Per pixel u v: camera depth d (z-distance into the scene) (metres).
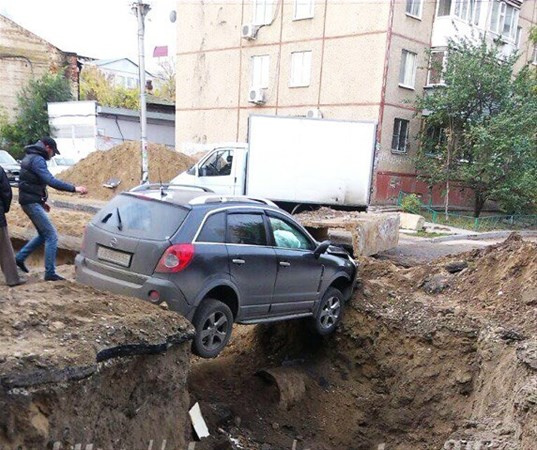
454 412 6.15
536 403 4.20
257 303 5.87
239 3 24.83
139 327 4.45
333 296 7.17
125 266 5.20
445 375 6.52
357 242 10.09
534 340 5.73
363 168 13.42
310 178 13.44
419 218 16.66
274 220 6.18
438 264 8.95
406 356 6.96
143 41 15.34
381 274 8.74
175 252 5.01
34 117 31.86
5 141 32.19
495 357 5.97
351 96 21.73
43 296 4.71
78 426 3.72
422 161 21.42
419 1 21.39
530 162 19.42
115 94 42.59
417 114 21.58
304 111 23.22
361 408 6.77
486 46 20.27
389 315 7.27
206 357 5.30
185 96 27.83
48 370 3.50
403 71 21.61
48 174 6.56
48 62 34.72
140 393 4.41
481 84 19.45
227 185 13.34
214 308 5.30
